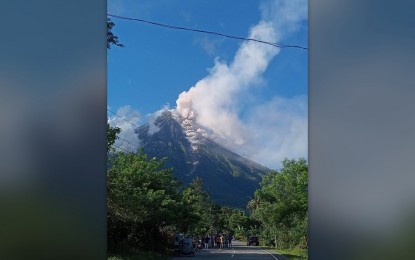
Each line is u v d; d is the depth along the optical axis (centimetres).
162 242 3238
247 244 6994
